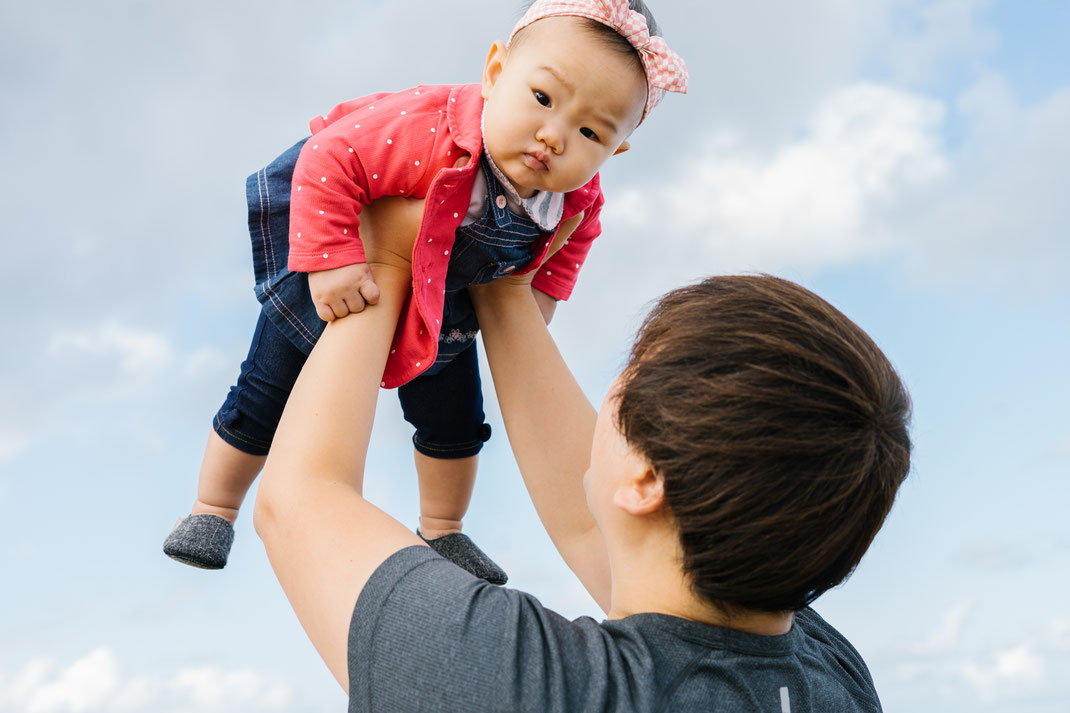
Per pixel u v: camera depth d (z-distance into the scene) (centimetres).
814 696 97
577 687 88
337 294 134
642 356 101
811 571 91
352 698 92
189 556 163
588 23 147
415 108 148
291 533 105
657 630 94
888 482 92
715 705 90
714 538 90
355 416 119
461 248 150
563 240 167
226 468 167
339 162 140
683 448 91
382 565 98
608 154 154
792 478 88
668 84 151
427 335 144
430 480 188
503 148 146
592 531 135
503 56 155
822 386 90
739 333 94
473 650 89
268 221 157
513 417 146
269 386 164
